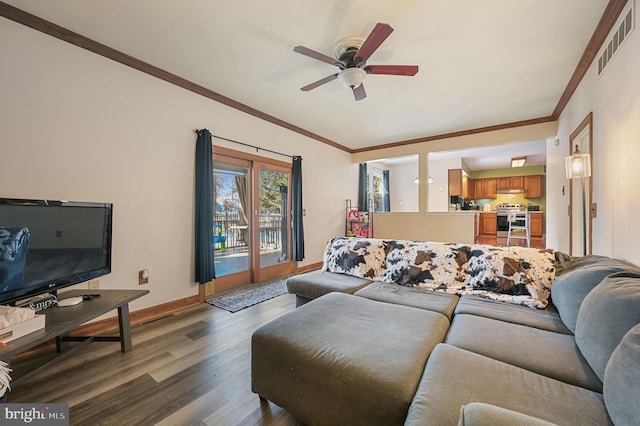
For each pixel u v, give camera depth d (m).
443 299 1.99
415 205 7.97
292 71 2.76
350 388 1.10
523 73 2.78
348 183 6.10
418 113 3.93
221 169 3.59
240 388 1.62
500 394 0.92
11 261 1.60
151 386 1.63
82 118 2.29
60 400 1.50
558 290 1.68
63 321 1.62
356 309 1.74
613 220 1.93
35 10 1.93
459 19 1.98
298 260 4.56
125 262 2.55
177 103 2.96
